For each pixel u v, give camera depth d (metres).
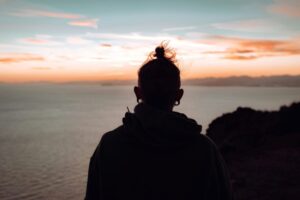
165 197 1.68
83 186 53.31
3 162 75.62
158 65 1.79
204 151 1.74
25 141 111.00
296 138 17.19
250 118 26.17
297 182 9.64
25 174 62.88
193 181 1.70
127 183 1.71
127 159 1.73
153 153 1.70
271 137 19.41
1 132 137.75
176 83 1.81
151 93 1.79
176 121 1.74
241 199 8.74
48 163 73.50
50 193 49.34
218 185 1.76
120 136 1.79
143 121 1.73
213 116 164.50
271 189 9.27
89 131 136.12
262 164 12.41
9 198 47.09
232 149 18.62
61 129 144.50
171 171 1.69
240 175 11.20
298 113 20.78
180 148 1.71
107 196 1.74
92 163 1.86
